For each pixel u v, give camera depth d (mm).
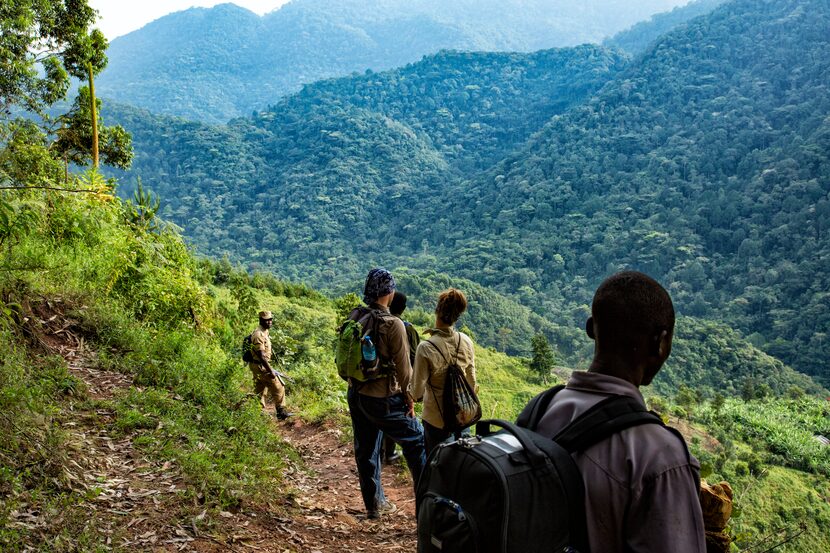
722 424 47906
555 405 1485
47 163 10070
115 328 6664
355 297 16047
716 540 1562
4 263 6195
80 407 4781
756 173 194125
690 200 194625
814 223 160250
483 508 1271
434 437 3941
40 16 19938
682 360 98625
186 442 4785
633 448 1303
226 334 11086
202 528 3549
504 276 165875
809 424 54812
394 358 4184
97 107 22797
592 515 1288
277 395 8117
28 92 20188
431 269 179000
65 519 3107
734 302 142875
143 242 9930
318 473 5848
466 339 3998
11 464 3408
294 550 3656
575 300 155750
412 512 4855
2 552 2695
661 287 1496
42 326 5984
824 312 127438
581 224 191000
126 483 3842
